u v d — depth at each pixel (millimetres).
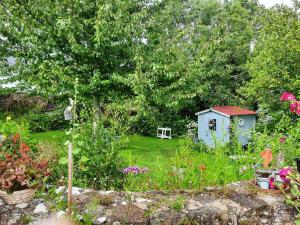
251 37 20312
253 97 14461
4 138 3627
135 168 4797
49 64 10570
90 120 4988
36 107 18312
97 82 10758
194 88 12180
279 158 4160
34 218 2848
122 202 3102
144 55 11219
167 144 15914
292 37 11945
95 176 4551
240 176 4328
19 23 10789
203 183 4164
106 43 10641
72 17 10477
